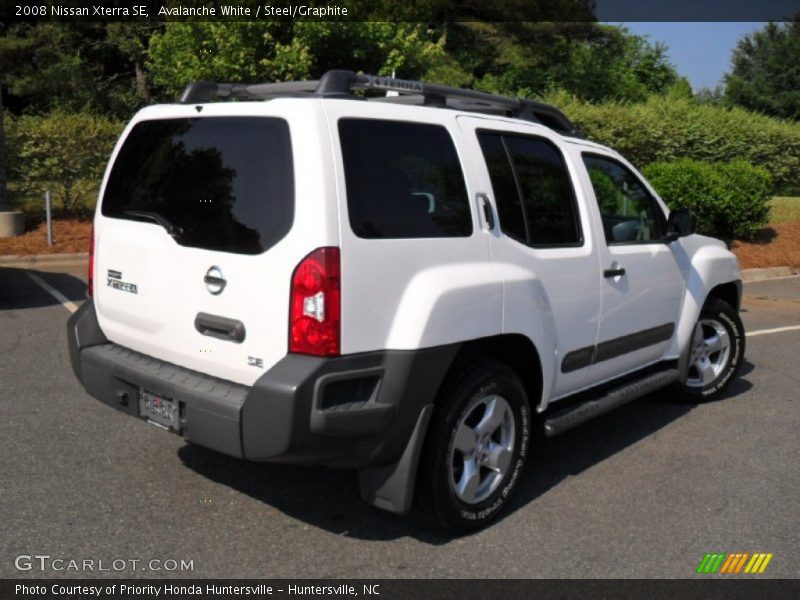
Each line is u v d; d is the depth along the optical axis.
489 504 4.06
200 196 3.77
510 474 4.17
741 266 14.00
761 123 21.75
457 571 3.66
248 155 3.62
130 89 28.16
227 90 4.34
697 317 5.78
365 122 3.62
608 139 19.00
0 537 3.81
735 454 5.20
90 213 15.95
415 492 3.83
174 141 4.01
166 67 16.22
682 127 20.19
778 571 3.74
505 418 4.14
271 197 3.50
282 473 4.65
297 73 14.76
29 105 28.42
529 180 4.41
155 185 4.02
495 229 4.08
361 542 3.89
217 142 3.78
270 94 4.28
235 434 3.45
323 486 4.50
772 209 19.25
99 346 4.29
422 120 3.88
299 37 14.93
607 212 5.05
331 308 3.35
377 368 3.51
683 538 4.03
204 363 3.72
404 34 16.23
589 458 5.09
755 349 8.24
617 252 4.92
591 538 4.01
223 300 3.60
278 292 3.42
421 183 3.78
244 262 3.52
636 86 33.56
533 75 31.02
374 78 3.93
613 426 5.70
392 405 3.52
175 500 4.27
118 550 3.73
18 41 26.91
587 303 4.64
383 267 3.52
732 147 20.91
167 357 3.92
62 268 12.27
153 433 5.20
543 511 4.30
